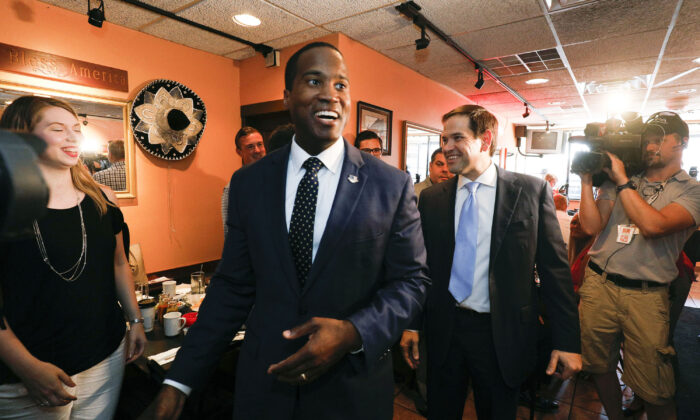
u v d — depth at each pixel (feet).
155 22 8.88
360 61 10.42
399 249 2.59
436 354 4.54
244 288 2.82
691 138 26.96
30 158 0.64
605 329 5.68
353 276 2.44
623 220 5.57
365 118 10.68
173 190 10.47
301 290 2.46
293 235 2.52
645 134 5.31
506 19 8.81
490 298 4.18
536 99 17.85
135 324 4.42
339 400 2.41
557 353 4.03
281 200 2.58
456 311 4.50
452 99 16.05
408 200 2.68
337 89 2.44
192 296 6.75
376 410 2.54
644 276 5.29
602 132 5.52
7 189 0.60
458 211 4.67
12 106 3.42
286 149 2.80
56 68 7.98
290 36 9.87
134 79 9.39
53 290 3.36
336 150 2.64
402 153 12.67
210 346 2.53
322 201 2.56
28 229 0.66
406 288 2.51
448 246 4.54
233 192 2.83
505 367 4.11
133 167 9.45
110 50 8.91
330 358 2.01
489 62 12.23
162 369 4.37
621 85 15.29
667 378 5.18
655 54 11.18
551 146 23.40
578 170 5.43
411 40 10.12
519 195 4.32
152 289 7.57
